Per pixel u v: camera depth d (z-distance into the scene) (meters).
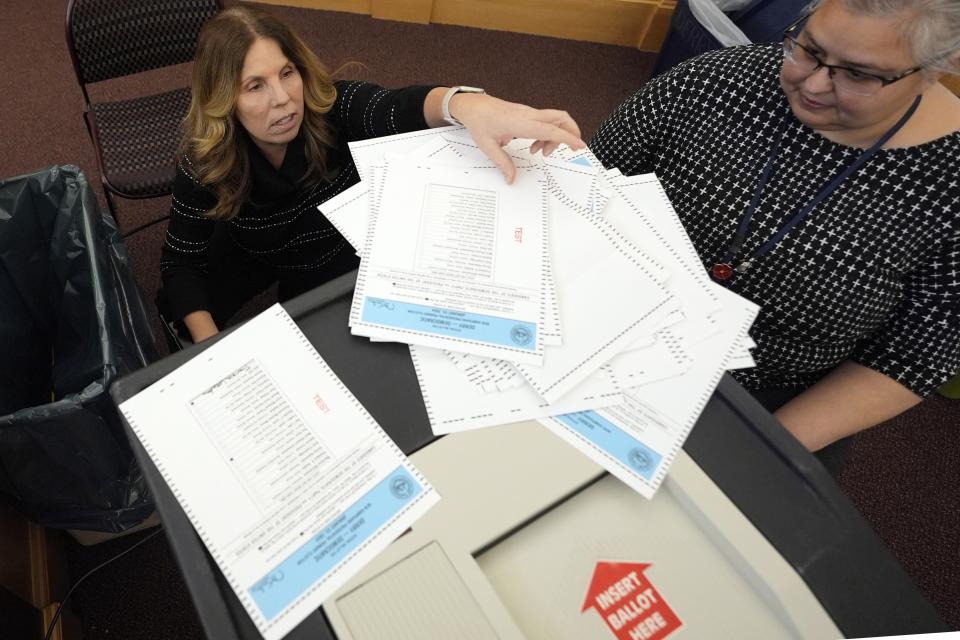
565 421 0.46
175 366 0.46
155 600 1.09
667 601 0.39
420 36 2.13
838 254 0.75
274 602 0.37
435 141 0.62
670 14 2.14
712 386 0.48
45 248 0.98
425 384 0.47
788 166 0.75
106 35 1.24
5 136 1.65
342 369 0.47
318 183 1.03
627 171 0.89
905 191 0.71
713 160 0.80
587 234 0.56
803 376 0.90
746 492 0.43
